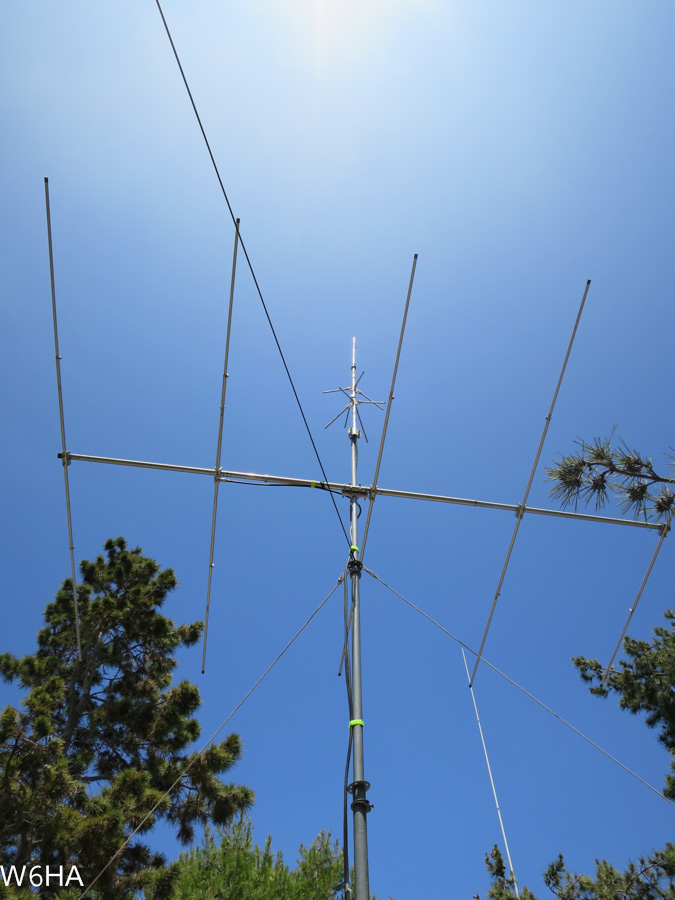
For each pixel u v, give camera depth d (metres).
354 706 5.66
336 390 8.79
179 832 12.23
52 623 15.59
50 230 5.82
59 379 6.37
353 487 7.26
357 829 5.00
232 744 12.77
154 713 13.61
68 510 6.71
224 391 6.77
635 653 13.64
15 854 10.12
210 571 7.36
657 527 7.59
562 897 12.42
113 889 9.48
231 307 6.35
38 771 9.90
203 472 6.98
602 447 7.98
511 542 7.66
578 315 7.12
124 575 15.84
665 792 12.30
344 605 6.55
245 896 13.86
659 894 11.67
